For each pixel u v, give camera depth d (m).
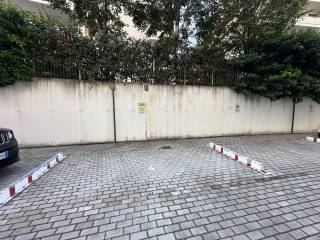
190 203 3.42
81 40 7.66
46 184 4.28
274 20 9.58
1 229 2.77
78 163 5.73
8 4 6.77
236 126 10.07
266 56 9.17
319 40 8.79
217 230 2.69
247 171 4.95
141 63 8.55
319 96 9.73
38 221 2.95
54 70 7.51
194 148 7.45
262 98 10.35
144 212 3.16
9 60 6.54
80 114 7.84
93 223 2.88
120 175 4.78
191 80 9.30
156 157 6.28
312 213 3.08
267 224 2.81
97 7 8.61
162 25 9.97
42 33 7.12
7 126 7.00
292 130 11.23
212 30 10.10
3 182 4.34
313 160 5.83
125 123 8.41
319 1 18.09
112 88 8.08
